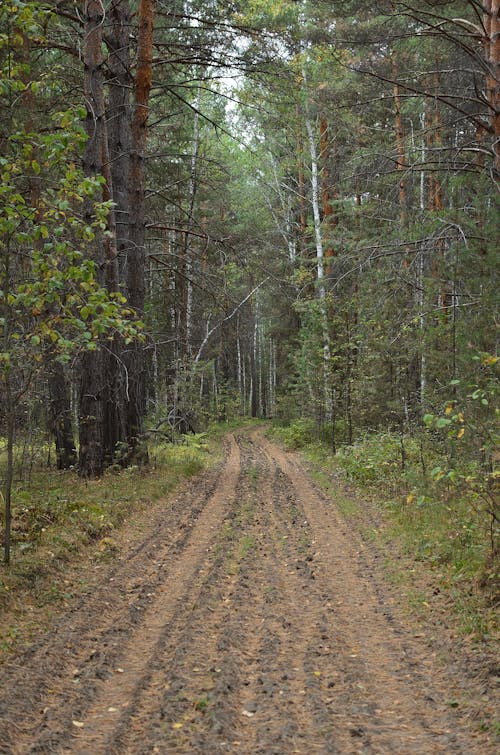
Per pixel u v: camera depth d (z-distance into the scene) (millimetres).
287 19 15891
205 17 16000
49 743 4066
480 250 9703
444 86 13008
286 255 32875
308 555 9133
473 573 7160
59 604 6820
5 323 7109
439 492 10797
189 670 5207
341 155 23719
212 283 18859
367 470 15586
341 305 20281
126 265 16812
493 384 7914
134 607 6914
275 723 4324
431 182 18734
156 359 24641
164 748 4008
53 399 16531
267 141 28781
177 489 15281
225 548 9539
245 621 6414
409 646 5742
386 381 19016
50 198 7602
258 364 64312
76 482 14484
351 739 4109
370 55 15438
